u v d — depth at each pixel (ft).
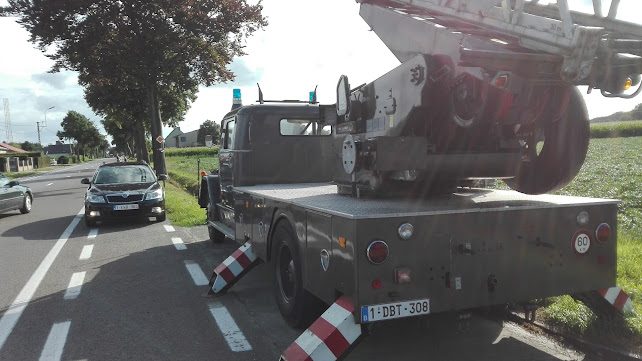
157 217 40.04
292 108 23.13
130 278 22.22
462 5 11.53
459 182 15.96
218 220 28.53
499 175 13.73
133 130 175.63
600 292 12.92
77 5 73.26
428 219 10.78
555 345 13.32
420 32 12.78
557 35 9.21
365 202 13.00
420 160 12.75
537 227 11.71
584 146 13.02
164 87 86.48
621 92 10.15
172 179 93.35
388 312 10.49
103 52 77.41
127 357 13.51
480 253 11.21
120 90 103.19
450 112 12.23
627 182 43.01
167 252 27.96
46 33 74.18
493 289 11.33
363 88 14.96
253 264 19.26
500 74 10.20
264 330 15.39
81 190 79.77
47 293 19.99
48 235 34.76
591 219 12.27
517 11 9.97
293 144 23.25
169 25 75.51
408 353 13.26
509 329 14.69
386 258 10.45
